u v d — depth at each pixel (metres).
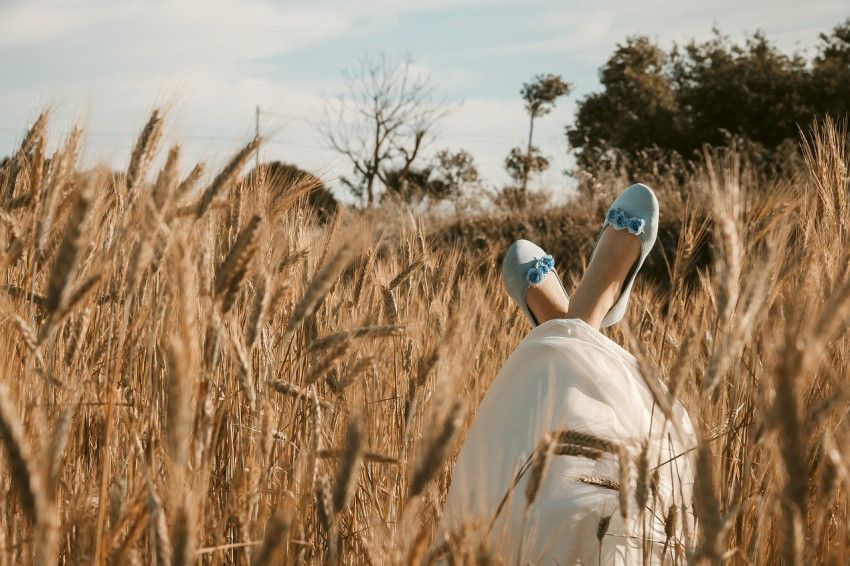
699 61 28.03
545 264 3.00
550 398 1.41
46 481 1.00
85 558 1.30
